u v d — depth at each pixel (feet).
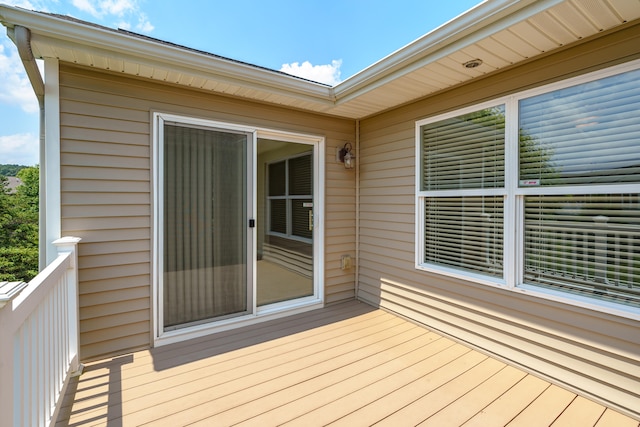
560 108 7.42
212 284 10.23
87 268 8.28
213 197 10.16
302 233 12.38
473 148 9.21
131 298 8.86
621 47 6.45
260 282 11.43
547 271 7.77
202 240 10.01
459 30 6.91
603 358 6.73
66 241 7.33
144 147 8.96
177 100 9.39
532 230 8.03
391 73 8.90
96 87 8.30
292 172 12.05
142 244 8.99
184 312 9.77
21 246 50.14
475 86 9.04
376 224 12.66
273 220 11.68
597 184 6.89
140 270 8.98
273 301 11.74
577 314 7.13
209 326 10.05
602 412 6.48
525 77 7.93
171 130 9.42
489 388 7.26
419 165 10.79
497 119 8.61
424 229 10.79
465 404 6.67
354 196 13.57
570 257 7.35
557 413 6.42
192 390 7.12
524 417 6.28
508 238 8.37
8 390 3.45
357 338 9.86
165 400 6.75
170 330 9.54
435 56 7.67
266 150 11.44
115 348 8.64
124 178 8.70
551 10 5.74
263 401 6.75
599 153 6.84
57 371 6.34
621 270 6.62
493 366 8.24
